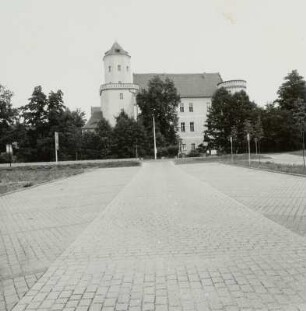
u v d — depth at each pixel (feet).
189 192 51.83
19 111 230.48
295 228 27.17
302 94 251.19
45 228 31.81
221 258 20.58
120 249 23.44
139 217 34.27
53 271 19.65
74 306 15.16
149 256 21.61
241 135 222.48
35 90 225.56
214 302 14.92
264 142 231.09
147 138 218.59
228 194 47.91
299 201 39.47
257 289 15.97
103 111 264.72
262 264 19.20
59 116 224.94
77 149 225.76
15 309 15.15
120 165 159.12
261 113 226.79
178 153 225.97
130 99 262.88
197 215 33.99
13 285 18.06
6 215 39.88
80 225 32.42
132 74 300.61
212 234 26.37
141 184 68.13
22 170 149.28
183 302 15.03
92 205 44.16
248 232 26.45
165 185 63.87
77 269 19.80
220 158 179.32
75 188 67.46
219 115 234.38
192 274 18.20
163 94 252.42
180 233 27.14
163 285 16.92
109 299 15.65
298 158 149.79
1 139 223.30
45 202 49.34
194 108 289.53
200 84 299.79
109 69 266.36
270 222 29.53
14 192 64.34
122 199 47.67
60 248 24.67
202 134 288.92
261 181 63.77
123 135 214.48
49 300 15.87
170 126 251.60
